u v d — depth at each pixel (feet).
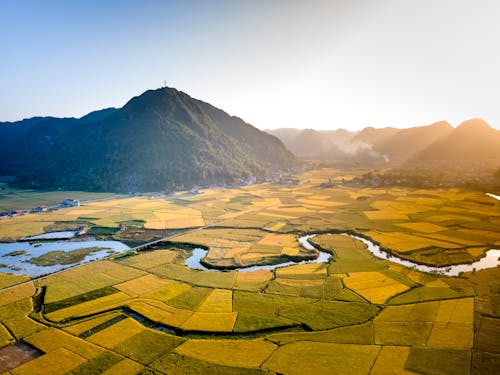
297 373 189.06
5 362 203.92
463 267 355.97
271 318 252.62
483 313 248.11
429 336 220.23
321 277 328.29
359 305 269.23
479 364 189.26
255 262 380.17
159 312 263.49
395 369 188.85
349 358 201.16
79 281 325.42
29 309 271.08
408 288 298.56
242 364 199.00
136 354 210.18
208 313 261.24
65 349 216.13
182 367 196.75
